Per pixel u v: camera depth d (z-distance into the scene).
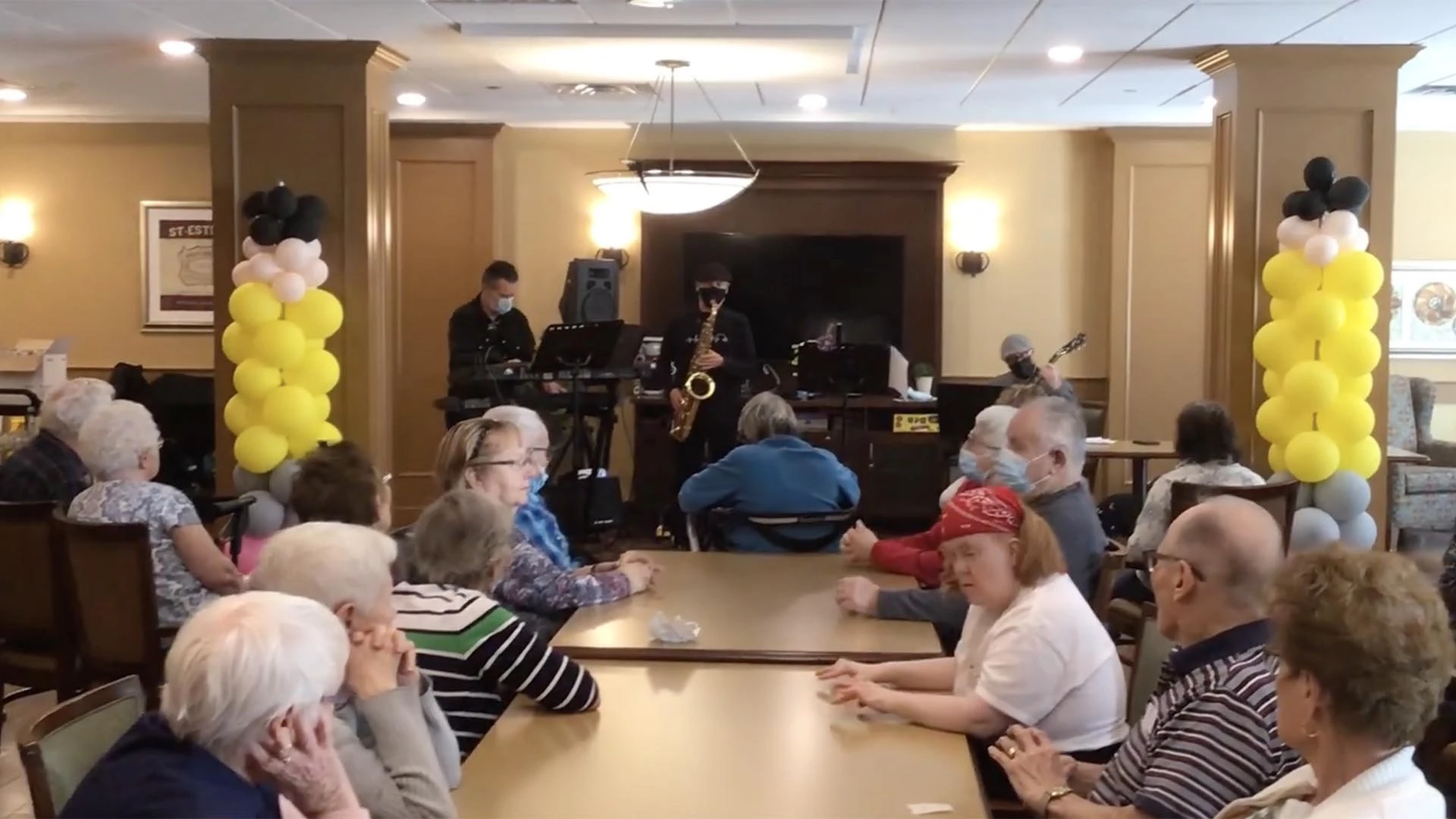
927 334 8.64
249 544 5.00
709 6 5.24
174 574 3.63
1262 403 6.13
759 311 8.66
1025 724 2.32
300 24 5.58
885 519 8.18
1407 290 8.78
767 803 1.94
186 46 6.13
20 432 6.86
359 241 6.01
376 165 6.15
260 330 5.47
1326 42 5.94
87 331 8.95
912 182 8.53
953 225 8.65
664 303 8.68
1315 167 5.61
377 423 6.17
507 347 7.02
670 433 7.18
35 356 8.26
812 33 5.65
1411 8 5.21
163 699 1.60
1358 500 5.55
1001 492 2.50
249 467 5.50
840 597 3.18
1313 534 5.48
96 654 3.56
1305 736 1.55
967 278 8.68
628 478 8.56
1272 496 4.32
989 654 2.38
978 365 8.69
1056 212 8.62
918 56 6.33
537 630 3.10
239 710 1.55
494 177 8.50
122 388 8.16
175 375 8.40
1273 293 5.69
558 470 8.20
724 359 7.02
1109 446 6.84
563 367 6.45
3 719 4.24
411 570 2.55
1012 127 8.56
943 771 2.08
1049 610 2.37
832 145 8.62
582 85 7.21
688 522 4.58
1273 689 1.91
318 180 6.00
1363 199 5.52
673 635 2.83
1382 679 1.47
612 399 7.33
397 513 8.49
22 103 8.14
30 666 3.77
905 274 8.61
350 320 6.05
